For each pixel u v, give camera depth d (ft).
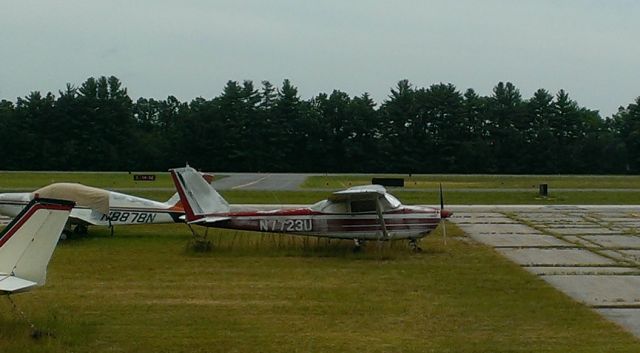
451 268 58.03
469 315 41.57
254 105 362.74
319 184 193.36
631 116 359.46
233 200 136.77
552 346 35.19
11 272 35.29
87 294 46.83
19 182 190.49
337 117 357.61
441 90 358.84
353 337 36.68
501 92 375.45
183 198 67.46
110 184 184.65
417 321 40.09
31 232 35.47
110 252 66.33
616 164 344.49
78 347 34.37
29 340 34.81
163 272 55.67
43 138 338.95
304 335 37.01
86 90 351.25
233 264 59.77
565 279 53.62
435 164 351.67
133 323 39.17
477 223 94.43
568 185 193.98
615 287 50.47
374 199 66.28
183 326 38.63
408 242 72.23
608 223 94.63
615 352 34.19
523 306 43.93
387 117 357.61
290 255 64.59
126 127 351.25
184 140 346.74
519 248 70.54
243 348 34.58
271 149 356.18
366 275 54.75
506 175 302.04
